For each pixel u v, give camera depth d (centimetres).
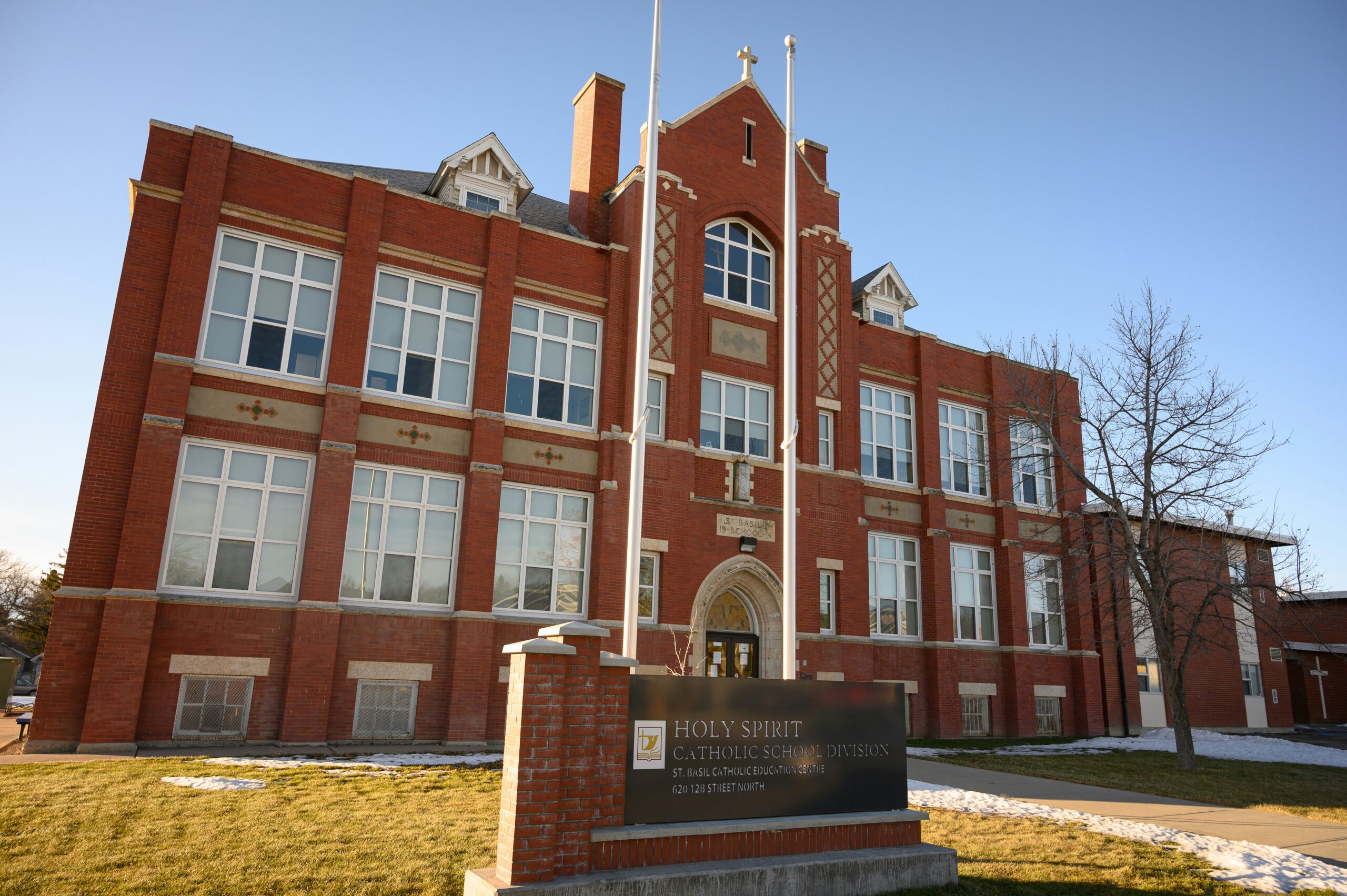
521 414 1978
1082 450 2908
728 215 2319
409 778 1245
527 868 643
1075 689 2688
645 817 730
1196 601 2984
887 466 2569
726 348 2242
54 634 1438
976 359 2817
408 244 1889
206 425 1630
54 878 707
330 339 1770
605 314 2106
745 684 809
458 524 1844
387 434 1803
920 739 2322
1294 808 1358
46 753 1390
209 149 1698
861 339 2584
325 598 1642
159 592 1544
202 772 1208
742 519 2127
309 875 743
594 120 2419
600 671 726
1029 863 921
